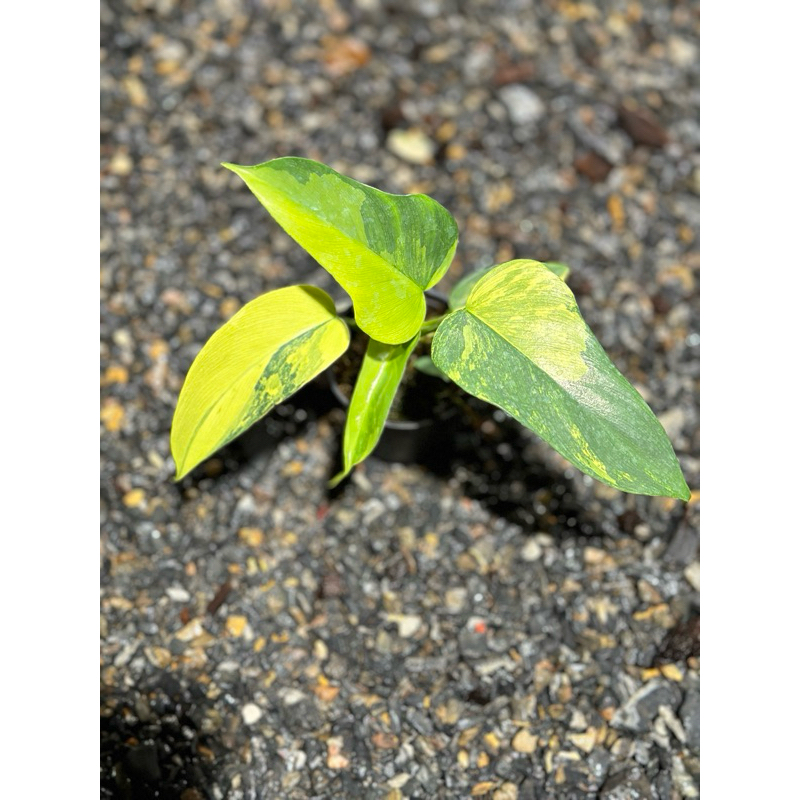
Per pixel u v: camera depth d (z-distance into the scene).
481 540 0.99
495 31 1.30
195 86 1.22
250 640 0.94
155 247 1.12
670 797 0.88
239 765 0.90
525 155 1.19
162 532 0.99
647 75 1.27
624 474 0.74
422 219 0.78
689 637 0.95
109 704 0.91
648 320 1.10
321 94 1.23
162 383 1.05
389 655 0.94
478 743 0.91
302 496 1.01
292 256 1.12
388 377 0.81
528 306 0.78
